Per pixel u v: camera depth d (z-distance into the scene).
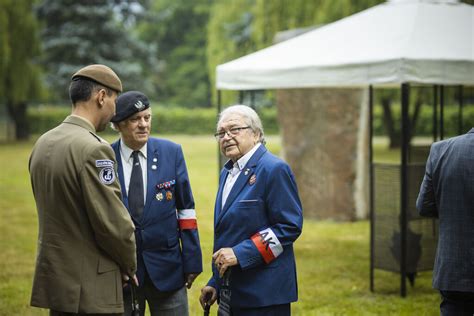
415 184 5.46
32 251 7.02
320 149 9.34
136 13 31.00
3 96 23.67
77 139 2.66
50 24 28.86
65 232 2.67
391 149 21.98
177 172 3.28
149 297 3.25
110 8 28.66
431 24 5.59
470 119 23.22
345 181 9.27
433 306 5.06
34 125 31.73
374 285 5.73
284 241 2.89
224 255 2.87
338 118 9.25
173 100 42.12
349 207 9.30
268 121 32.47
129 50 29.59
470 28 5.62
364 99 9.37
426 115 27.42
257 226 2.94
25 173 15.01
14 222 8.84
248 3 24.86
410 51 5.15
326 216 9.35
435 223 5.59
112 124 3.16
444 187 2.95
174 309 3.26
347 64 5.40
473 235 2.86
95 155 2.63
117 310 2.72
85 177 2.61
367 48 5.51
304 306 5.05
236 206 2.97
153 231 3.17
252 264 2.87
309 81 5.68
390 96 19.31
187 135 33.78
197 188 12.20
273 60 6.12
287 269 2.98
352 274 6.12
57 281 2.65
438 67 5.13
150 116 3.18
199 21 43.91
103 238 2.65
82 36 28.52
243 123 3.01
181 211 3.33
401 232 5.30
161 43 45.34
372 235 5.64
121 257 2.69
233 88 6.40
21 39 23.88
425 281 5.93
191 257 3.30
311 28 10.05
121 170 3.19
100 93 2.76
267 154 3.01
